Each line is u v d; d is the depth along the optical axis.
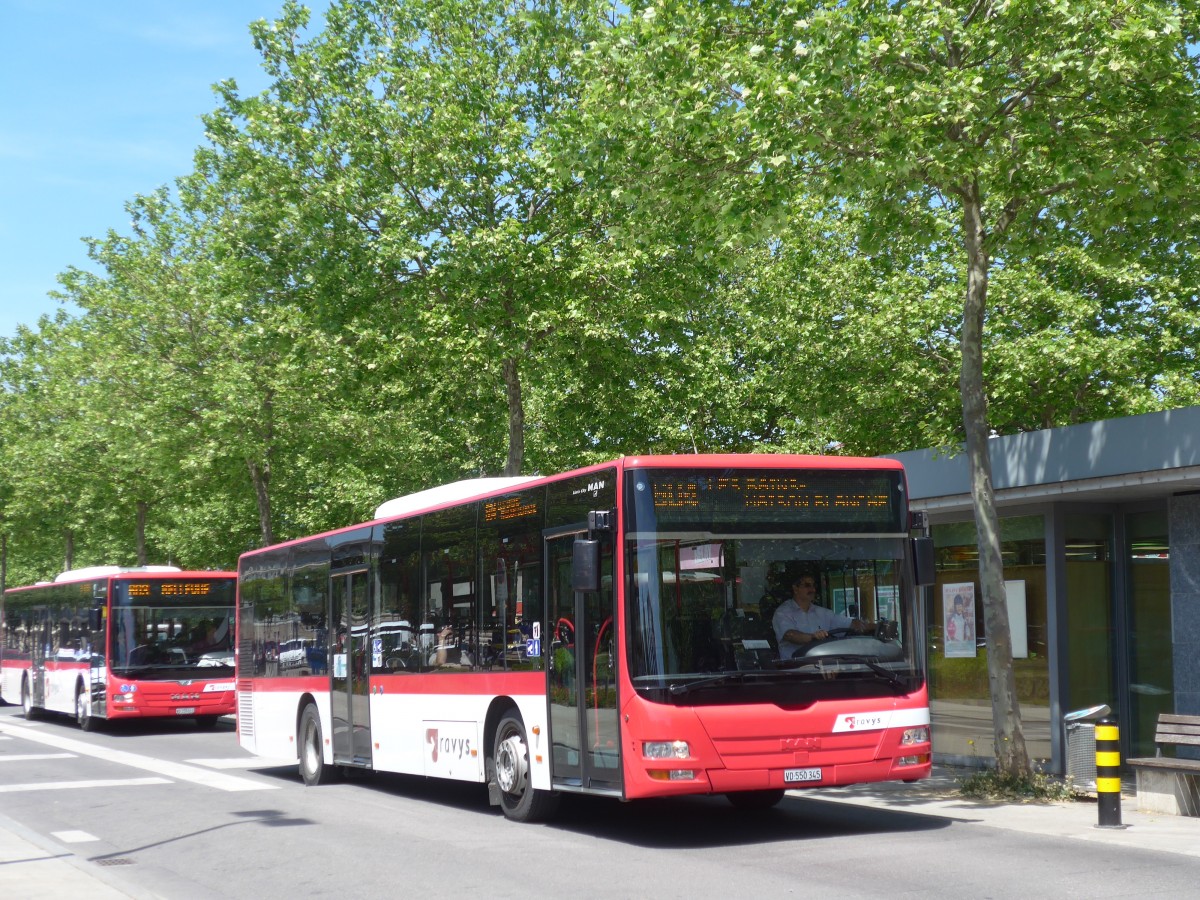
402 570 16.27
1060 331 24.36
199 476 34.94
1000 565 14.84
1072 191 16.27
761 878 9.66
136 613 29.55
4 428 51.47
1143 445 14.61
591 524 11.48
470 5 26.97
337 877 10.44
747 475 11.78
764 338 35.16
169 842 12.77
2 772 20.58
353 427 34.81
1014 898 8.61
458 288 25.31
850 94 14.39
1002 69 14.33
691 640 11.29
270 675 20.48
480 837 12.48
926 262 25.84
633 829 12.86
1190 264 25.30
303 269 26.53
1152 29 13.59
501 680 13.74
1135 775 16.23
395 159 25.72
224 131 27.53
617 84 15.98
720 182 15.48
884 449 27.47
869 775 11.54
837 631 11.72
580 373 28.30
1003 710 14.69
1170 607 15.84
